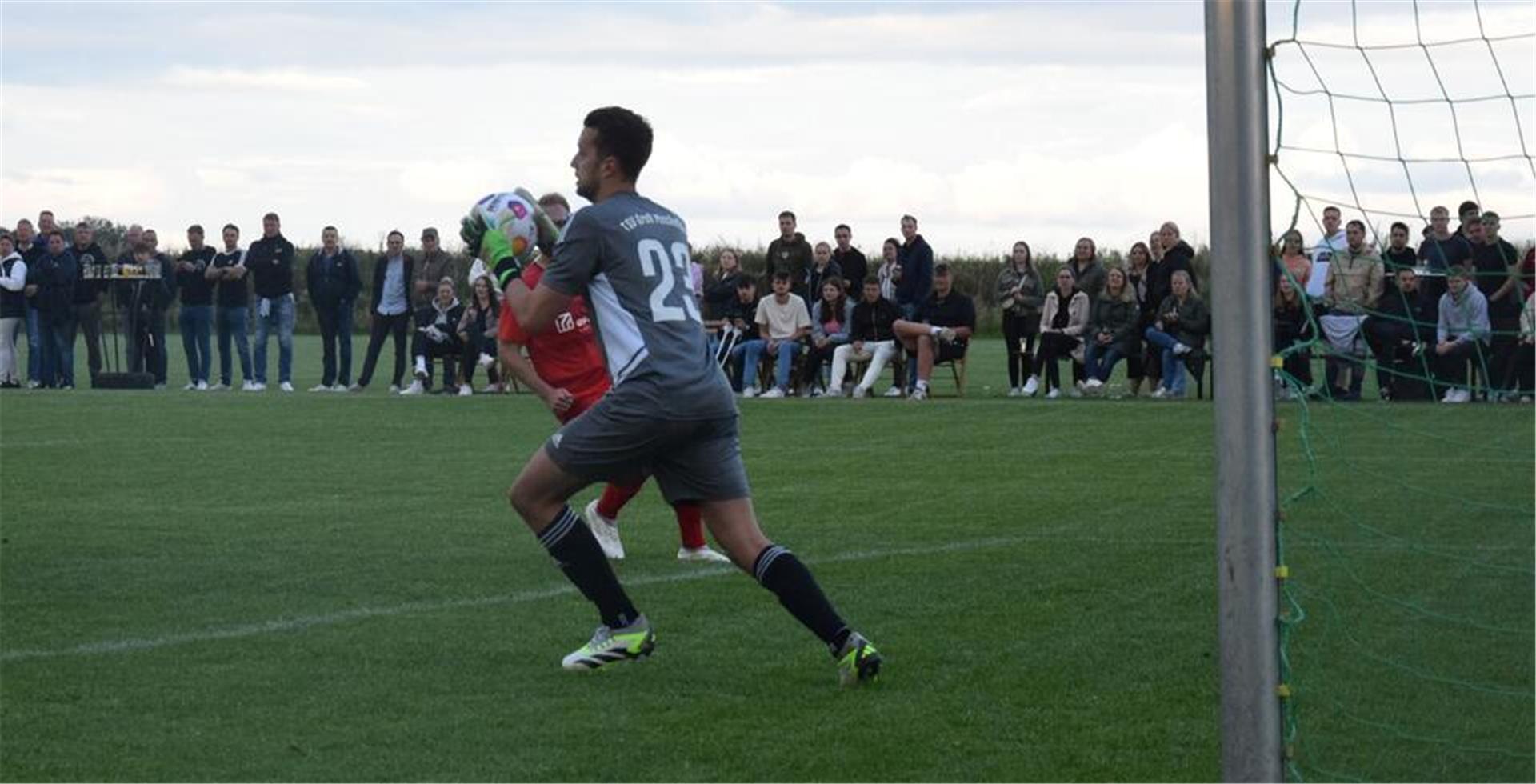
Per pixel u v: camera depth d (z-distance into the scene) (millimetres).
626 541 15828
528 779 8133
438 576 13766
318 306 38531
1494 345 24219
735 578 13703
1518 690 9750
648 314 10094
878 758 8461
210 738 8820
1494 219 9367
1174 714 9273
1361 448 22312
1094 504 18219
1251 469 6910
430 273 37594
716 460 10219
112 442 25781
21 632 11461
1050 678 10109
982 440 25438
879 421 28625
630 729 9031
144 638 11289
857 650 9867
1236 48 6793
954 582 13406
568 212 14711
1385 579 13102
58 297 39750
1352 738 8805
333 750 8617
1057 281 33812
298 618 12000
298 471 21750
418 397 35406
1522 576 13219
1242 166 6816
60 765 8320
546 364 14203
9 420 29703
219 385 40969
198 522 16953
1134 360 32938
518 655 10812
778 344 34312
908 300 34906
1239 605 6961
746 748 8648
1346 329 26422
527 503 10297
